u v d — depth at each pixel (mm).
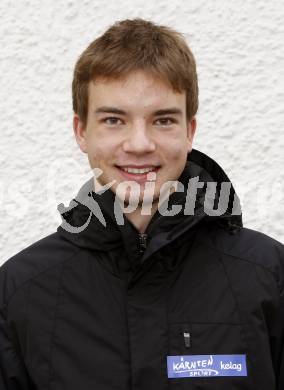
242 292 1637
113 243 1653
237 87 2369
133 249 1608
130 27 1690
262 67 2367
